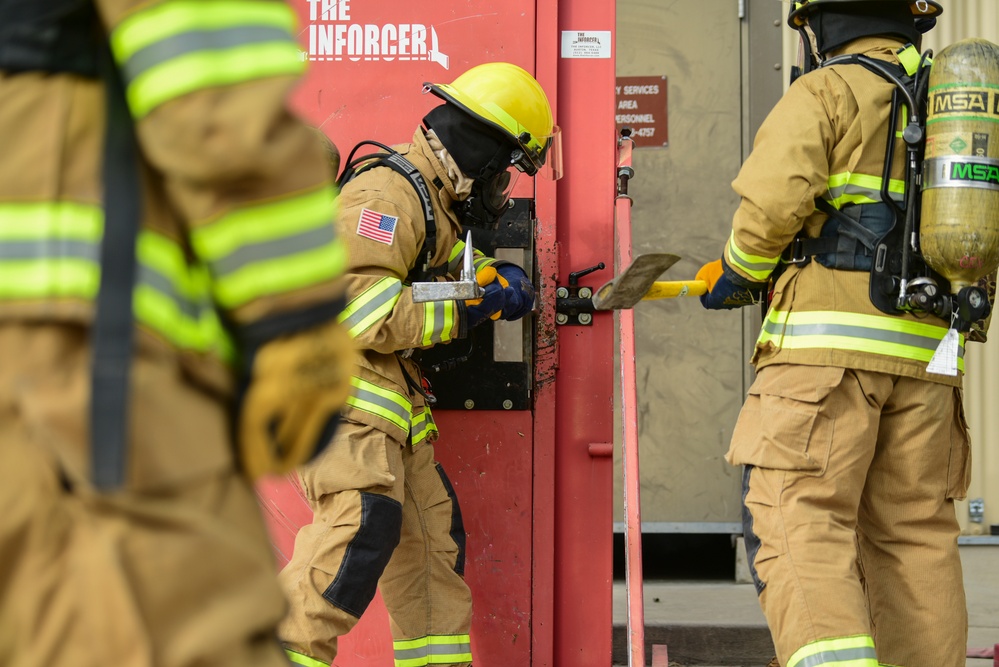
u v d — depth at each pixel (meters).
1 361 1.56
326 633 3.89
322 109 4.85
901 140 3.95
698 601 6.46
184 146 1.57
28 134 1.64
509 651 4.70
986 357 6.95
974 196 3.67
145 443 1.56
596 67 4.84
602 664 4.69
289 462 1.81
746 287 4.24
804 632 3.65
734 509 7.23
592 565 4.72
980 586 6.43
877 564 4.12
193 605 1.58
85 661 1.52
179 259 1.68
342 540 3.93
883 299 3.92
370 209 4.00
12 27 1.66
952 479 4.12
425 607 4.35
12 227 1.60
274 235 1.64
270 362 1.67
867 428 3.91
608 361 4.77
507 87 4.23
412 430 4.34
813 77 4.02
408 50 4.83
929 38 7.13
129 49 1.60
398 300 3.95
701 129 7.31
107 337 1.53
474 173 4.22
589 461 4.75
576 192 4.82
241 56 1.60
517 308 4.38
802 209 3.85
